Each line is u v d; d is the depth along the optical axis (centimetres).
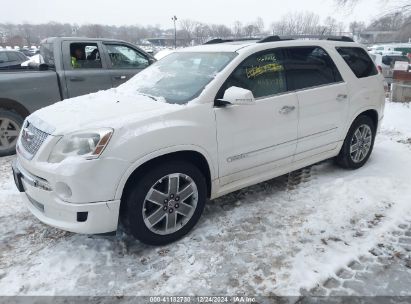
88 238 333
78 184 268
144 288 271
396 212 367
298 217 362
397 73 1001
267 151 372
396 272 283
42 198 290
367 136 489
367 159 501
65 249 318
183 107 316
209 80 340
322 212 371
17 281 279
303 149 408
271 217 364
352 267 289
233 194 416
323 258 300
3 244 328
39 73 586
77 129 282
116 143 277
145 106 319
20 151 321
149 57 723
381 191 413
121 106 322
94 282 277
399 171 472
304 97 393
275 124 370
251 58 362
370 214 366
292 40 403
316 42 425
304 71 404
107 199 278
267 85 370
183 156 325
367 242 320
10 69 645
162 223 318
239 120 342
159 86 370
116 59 672
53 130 290
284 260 298
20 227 357
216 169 337
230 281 276
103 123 286
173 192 313
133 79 417
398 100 977
